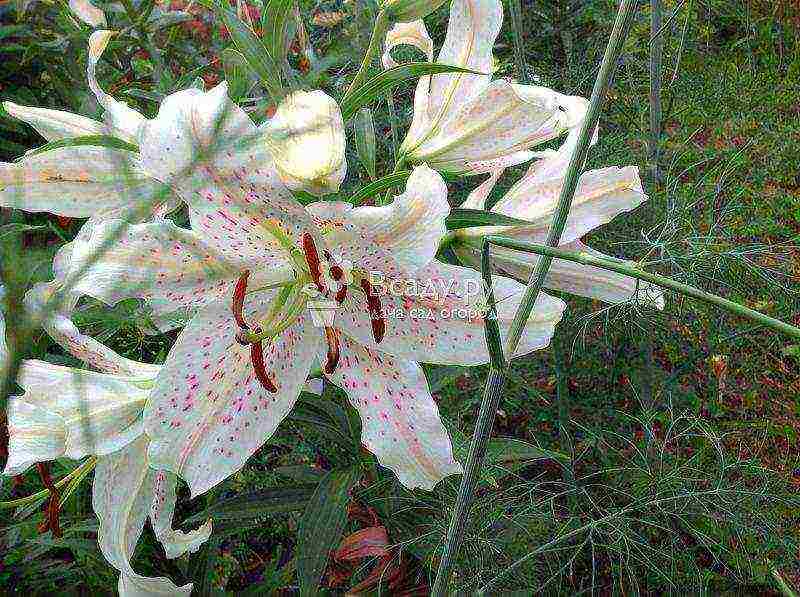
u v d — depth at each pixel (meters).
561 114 0.28
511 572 0.37
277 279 0.26
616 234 0.48
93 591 0.38
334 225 0.24
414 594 0.37
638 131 0.52
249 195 0.23
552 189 0.28
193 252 0.24
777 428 0.53
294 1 0.27
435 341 0.27
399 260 0.24
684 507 0.40
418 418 0.27
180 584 0.39
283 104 0.23
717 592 0.45
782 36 0.62
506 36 0.61
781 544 0.41
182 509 0.43
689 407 0.52
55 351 0.43
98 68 0.50
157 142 0.21
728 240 0.46
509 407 0.55
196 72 0.45
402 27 0.32
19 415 0.23
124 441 0.25
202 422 0.26
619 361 0.50
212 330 0.26
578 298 0.47
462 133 0.28
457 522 0.25
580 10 0.60
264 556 0.52
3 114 0.35
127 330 0.41
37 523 0.36
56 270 0.24
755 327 0.46
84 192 0.25
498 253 0.28
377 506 0.38
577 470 0.50
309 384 0.30
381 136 0.52
